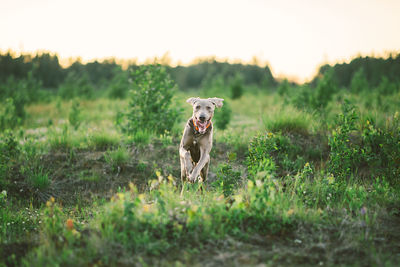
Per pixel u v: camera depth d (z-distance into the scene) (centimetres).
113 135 818
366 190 506
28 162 680
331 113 996
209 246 336
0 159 627
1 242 373
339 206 430
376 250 336
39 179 608
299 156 704
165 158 737
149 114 864
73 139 789
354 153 555
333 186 471
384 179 518
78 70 4850
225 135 830
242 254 322
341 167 534
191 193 476
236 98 2298
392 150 538
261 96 2294
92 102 1906
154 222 355
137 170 692
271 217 374
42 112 1484
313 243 348
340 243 349
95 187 638
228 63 7044
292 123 780
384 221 405
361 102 1298
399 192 477
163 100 870
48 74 4412
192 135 529
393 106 1066
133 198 537
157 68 891
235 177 470
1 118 1041
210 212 378
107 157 713
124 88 2225
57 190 618
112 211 363
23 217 488
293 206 416
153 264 306
